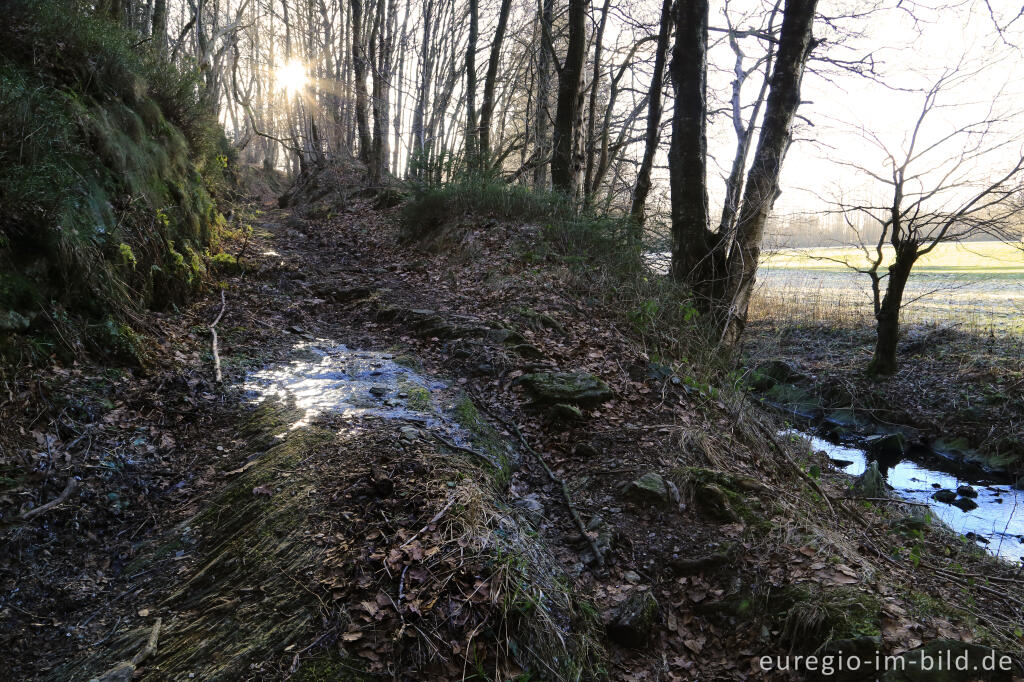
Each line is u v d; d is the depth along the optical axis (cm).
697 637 347
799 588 351
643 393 595
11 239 427
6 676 258
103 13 788
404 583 301
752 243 867
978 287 1633
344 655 270
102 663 269
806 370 1107
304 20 3322
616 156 1869
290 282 866
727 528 409
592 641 323
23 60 545
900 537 491
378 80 2200
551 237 1027
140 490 379
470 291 878
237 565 319
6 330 394
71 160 522
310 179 2225
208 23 2319
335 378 545
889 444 863
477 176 1245
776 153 868
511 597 305
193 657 273
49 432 379
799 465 587
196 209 822
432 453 412
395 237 1277
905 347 1130
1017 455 776
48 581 303
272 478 376
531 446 510
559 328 730
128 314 520
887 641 312
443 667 274
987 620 354
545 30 1477
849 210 992
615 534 404
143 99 743
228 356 562
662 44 1252
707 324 807
